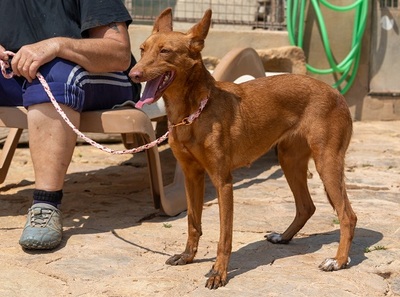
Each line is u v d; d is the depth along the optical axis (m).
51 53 4.64
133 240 4.70
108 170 7.01
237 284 3.88
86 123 4.96
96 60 4.83
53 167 4.62
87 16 4.89
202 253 4.46
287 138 4.47
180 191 5.53
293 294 3.74
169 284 3.89
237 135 4.13
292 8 10.03
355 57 10.15
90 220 5.19
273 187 6.29
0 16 5.07
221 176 4.02
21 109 5.02
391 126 9.91
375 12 10.23
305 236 4.82
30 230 4.43
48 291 3.80
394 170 7.02
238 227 5.02
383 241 4.68
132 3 10.00
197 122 3.99
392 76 10.44
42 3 5.01
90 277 4.00
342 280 3.95
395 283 3.94
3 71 4.83
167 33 3.98
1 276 4.00
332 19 10.20
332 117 4.32
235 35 9.79
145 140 5.15
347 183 6.43
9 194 5.99
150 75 3.85
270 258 4.35
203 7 10.35
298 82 4.42
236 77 6.77
